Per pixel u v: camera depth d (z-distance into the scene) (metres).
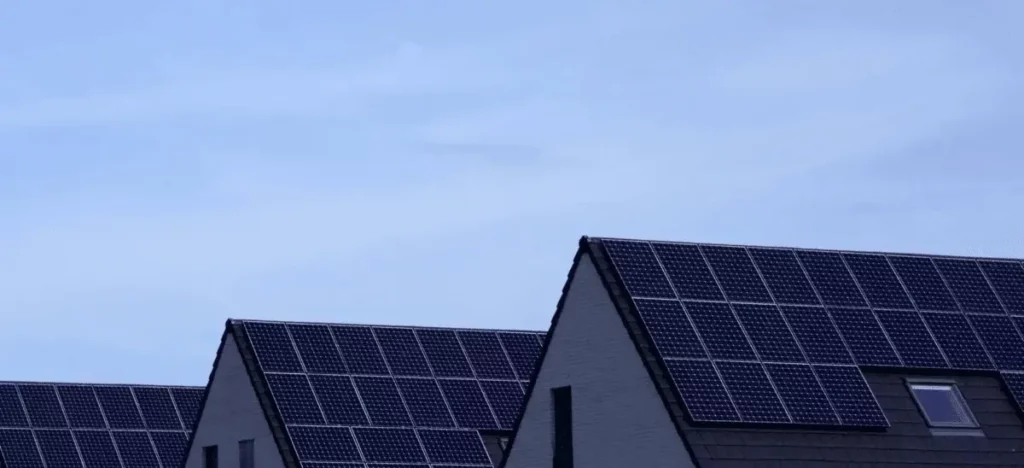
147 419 70.12
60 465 66.44
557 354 43.97
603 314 42.50
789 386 40.53
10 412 68.12
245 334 54.78
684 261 43.56
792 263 44.75
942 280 45.94
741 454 38.88
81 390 70.62
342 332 56.16
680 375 39.88
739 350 41.09
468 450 52.88
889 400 41.78
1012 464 41.66
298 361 54.25
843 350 42.19
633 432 40.81
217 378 56.31
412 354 56.28
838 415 40.28
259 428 53.25
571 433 43.22
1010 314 45.41
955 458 41.09
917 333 43.50
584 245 43.34
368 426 52.41
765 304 42.84
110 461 67.38
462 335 58.00
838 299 43.91
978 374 43.38
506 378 56.56
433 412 53.91
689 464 38.75
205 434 56.53
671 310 41.72
